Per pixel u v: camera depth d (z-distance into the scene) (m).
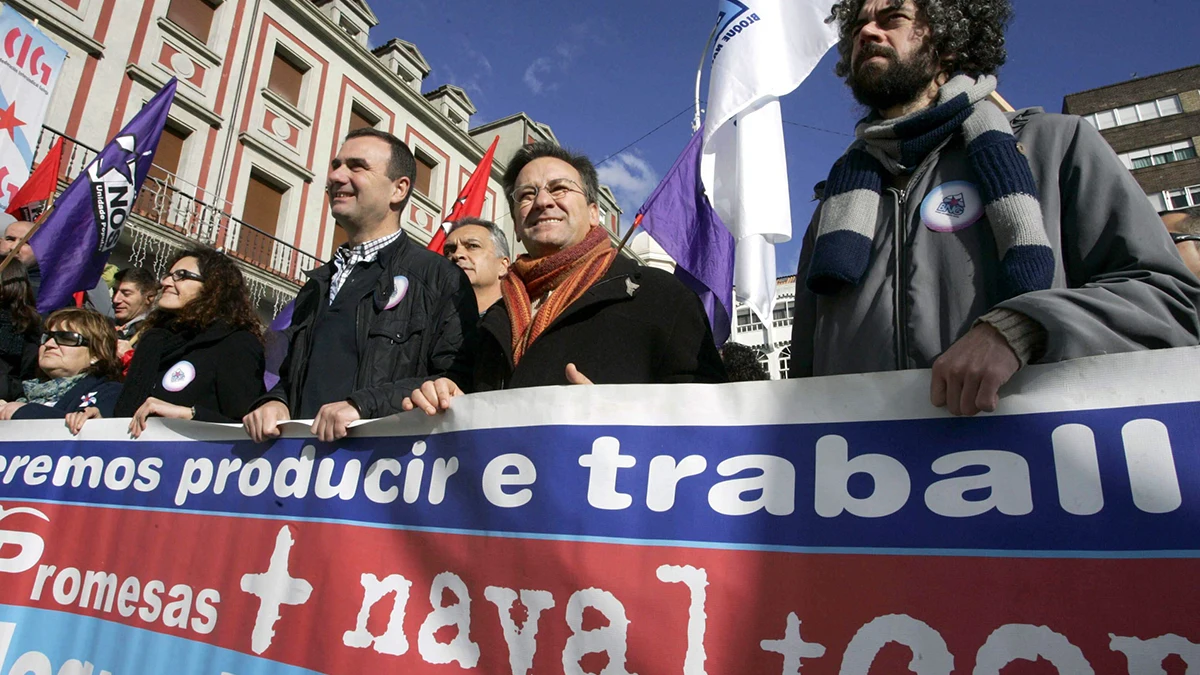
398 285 2.15
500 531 1.39
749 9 3.37
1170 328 1.07
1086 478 1.02
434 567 1.45
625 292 1.82
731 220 3.45
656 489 1.28
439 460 1.52
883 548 1.10
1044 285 1.17
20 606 1.97
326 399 2.02
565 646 1.26
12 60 4.54
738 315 21.58
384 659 1.44
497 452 1.44
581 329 1.78
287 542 1.66
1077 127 1.37
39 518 2.07
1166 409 1.01
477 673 1.33
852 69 1.69
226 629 1.65
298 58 15.89
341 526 1.60
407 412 1.60
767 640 1.12
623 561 1.26
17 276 3.38
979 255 1.32
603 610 1.25
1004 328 1.05
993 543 1.04
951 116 1.46
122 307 4.63
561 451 1.37
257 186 14.84
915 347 1.32
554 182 2.04
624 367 1.72
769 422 1.24
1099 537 0.99
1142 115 23.67
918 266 1.38
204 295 2.55
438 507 1.49
